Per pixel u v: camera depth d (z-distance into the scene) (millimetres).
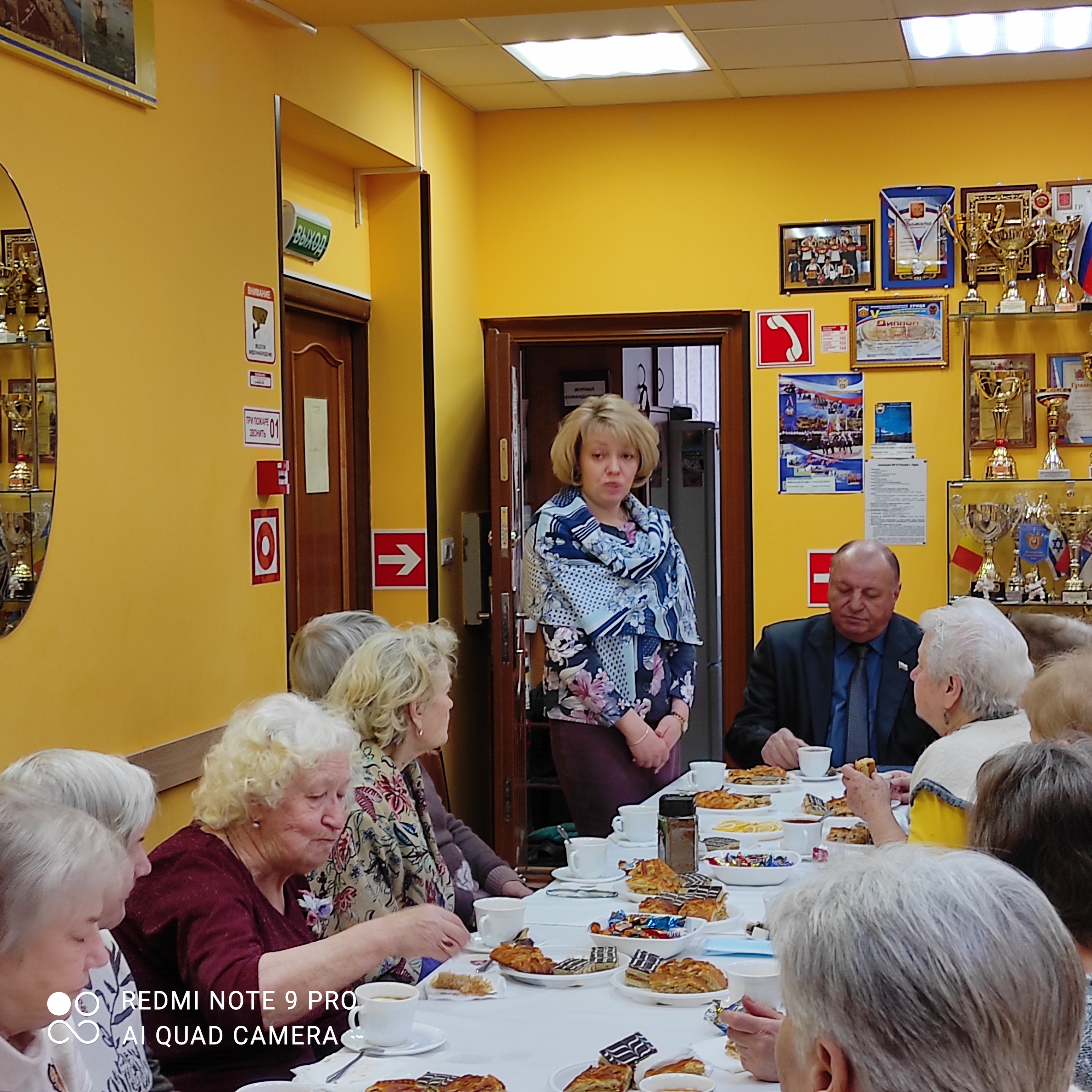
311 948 2084
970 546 5555
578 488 4324
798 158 5676
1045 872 1561
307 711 2283
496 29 4734
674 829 2842
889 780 3596
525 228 5914
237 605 3877
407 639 2771
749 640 5793
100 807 1883
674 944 2287
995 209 5508
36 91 2971
